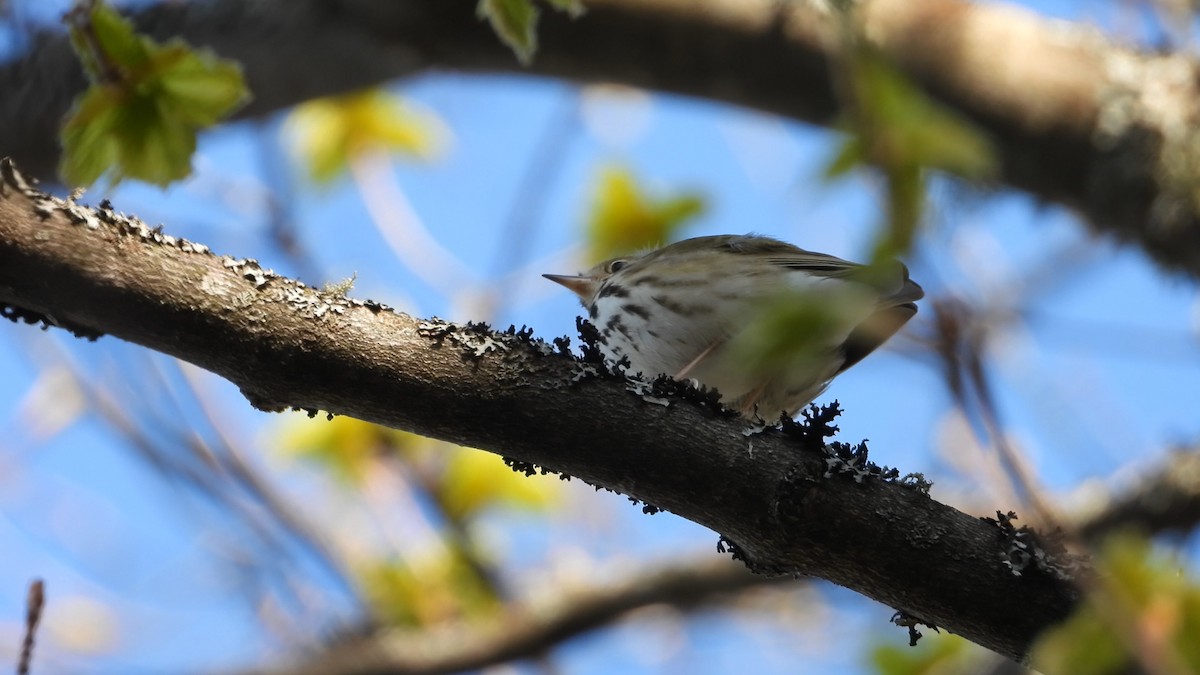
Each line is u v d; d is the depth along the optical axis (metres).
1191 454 12.91
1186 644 4.93
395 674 14.30
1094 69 12.61
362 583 14.79
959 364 3.83
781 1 12.73
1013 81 12.48
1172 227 12.33
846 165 4.15
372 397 5.60
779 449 5.73
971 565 5.60
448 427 5.65
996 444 3.84
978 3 12.95
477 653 14.41
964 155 4.07
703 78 13.07
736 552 6.05
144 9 12.83
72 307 5.44
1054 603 5.53
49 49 12.02
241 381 5.60
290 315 5.55
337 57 12.73
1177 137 12.36
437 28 12.73
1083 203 12.69
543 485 14.12
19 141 12.08
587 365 5.77
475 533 14.39
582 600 14.77
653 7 12.78
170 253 5.54
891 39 12.45
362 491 14.14
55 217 5.43
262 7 12.62
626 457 5.68
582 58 13.07
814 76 12.76
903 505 5.68
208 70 5.91
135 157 6.02
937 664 10.20
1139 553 5.20
